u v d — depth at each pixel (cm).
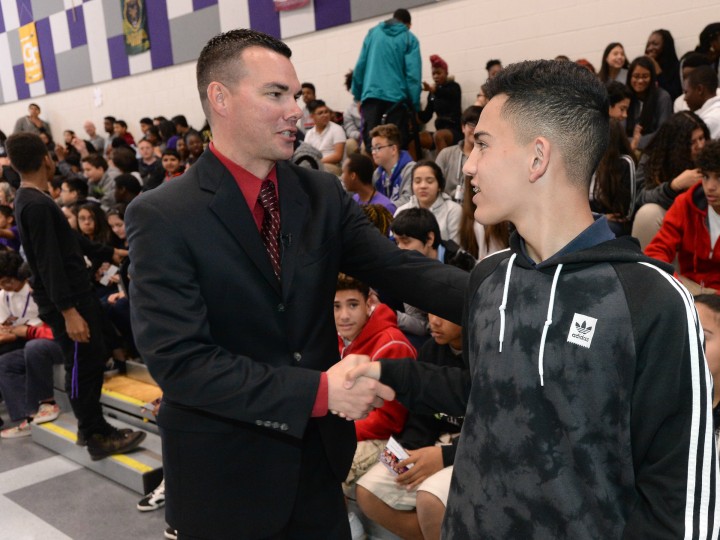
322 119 520
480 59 500
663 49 399
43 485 272
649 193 252
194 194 113
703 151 203
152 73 792
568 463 75
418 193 323
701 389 68
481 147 82
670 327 68
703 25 397
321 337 122
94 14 846
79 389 264
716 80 309
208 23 700
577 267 77
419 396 106
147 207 109
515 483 79
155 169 605
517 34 476
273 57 110
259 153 113
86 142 838
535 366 77
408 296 126
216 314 113
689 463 67
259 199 118
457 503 88
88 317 258
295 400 101
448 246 279
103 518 242
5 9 984
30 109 952
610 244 76
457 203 343
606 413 72
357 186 351
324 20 588
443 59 520
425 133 481
